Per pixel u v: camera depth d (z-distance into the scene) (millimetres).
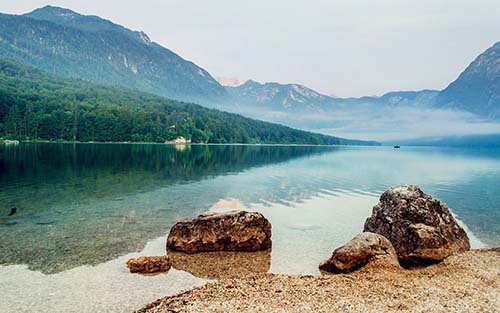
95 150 122375
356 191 45938
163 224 27578
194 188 45719
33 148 124250
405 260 20109
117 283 16922
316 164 91688
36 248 21578
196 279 17719
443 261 19625
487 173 74062
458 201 40125
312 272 19000
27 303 14727
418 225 20781
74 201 35812
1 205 33469
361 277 17516
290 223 29062
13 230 25422
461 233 22125
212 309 13547
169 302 14320
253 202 37500
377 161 112562
